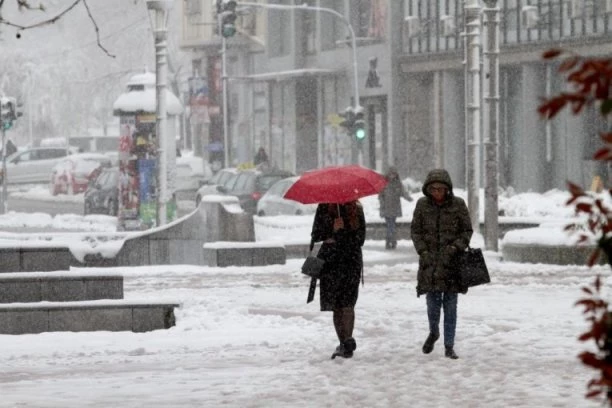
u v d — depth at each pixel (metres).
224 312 42.75
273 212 104.75
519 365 28.88
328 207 30.80
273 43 170.00
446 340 30.64
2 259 49.47
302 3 163.00
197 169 133.38
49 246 49.91
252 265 67.50
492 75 72.44
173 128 87.44
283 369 29.44
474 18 76.44
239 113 178.00
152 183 87.94
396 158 144.38
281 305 46.56
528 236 66.62
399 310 43.78
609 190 9.74
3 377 29.41
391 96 144.50
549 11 122.56
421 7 141.38
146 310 40.19
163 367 30.72
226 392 25.50
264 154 152.12
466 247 30.61
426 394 24.66
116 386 27.12
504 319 40.03
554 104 9.10
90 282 42.25
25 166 174.00
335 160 157.00
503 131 129.38
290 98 166.25
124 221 88.25
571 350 31.55
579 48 119.75
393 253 76.00
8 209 137.00
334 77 156.88
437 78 139.38
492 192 72.75
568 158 121.88
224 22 116.81
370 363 30.08
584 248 64.62
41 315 39.81
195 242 68.69
